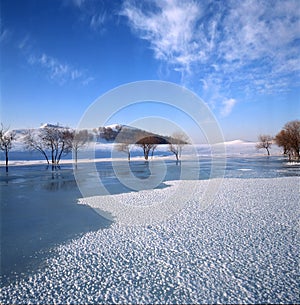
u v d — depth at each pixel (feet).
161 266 17.75
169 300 13.98
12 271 17.37
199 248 20.65
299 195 41.70
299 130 144.56
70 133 136.46
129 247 21.06
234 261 18.31
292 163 120.37
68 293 14.76
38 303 13.91
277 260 18.37
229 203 36.42
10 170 91.61
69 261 18.71
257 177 66.85
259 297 14.11
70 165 114.52
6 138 120.16
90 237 23.43
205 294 14.46
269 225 26.17
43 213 31.78
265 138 211.20
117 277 16.39
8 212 32.17
